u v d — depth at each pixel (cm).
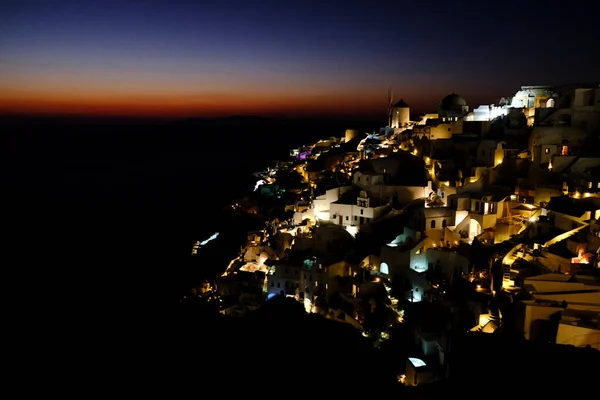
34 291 7462
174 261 8856
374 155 9212
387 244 5622
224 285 6081
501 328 3322
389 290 5094
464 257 4766
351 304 4878
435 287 4644
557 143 6731
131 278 8031
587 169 5859
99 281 7912
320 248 6456
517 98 8900
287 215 9100
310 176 11469
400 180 7269
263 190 11869
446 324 3850
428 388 1723
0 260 9638
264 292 5972
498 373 1511
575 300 3159
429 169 7719
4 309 5634
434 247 5275
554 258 4084
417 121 11162
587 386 1412
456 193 6141
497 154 6925
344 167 10112
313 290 5466
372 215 6619
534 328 3053
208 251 8619
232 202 12606
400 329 4206
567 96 7344
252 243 7731
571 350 1577
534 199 5669
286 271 5734
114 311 3534
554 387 1423
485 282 4356
